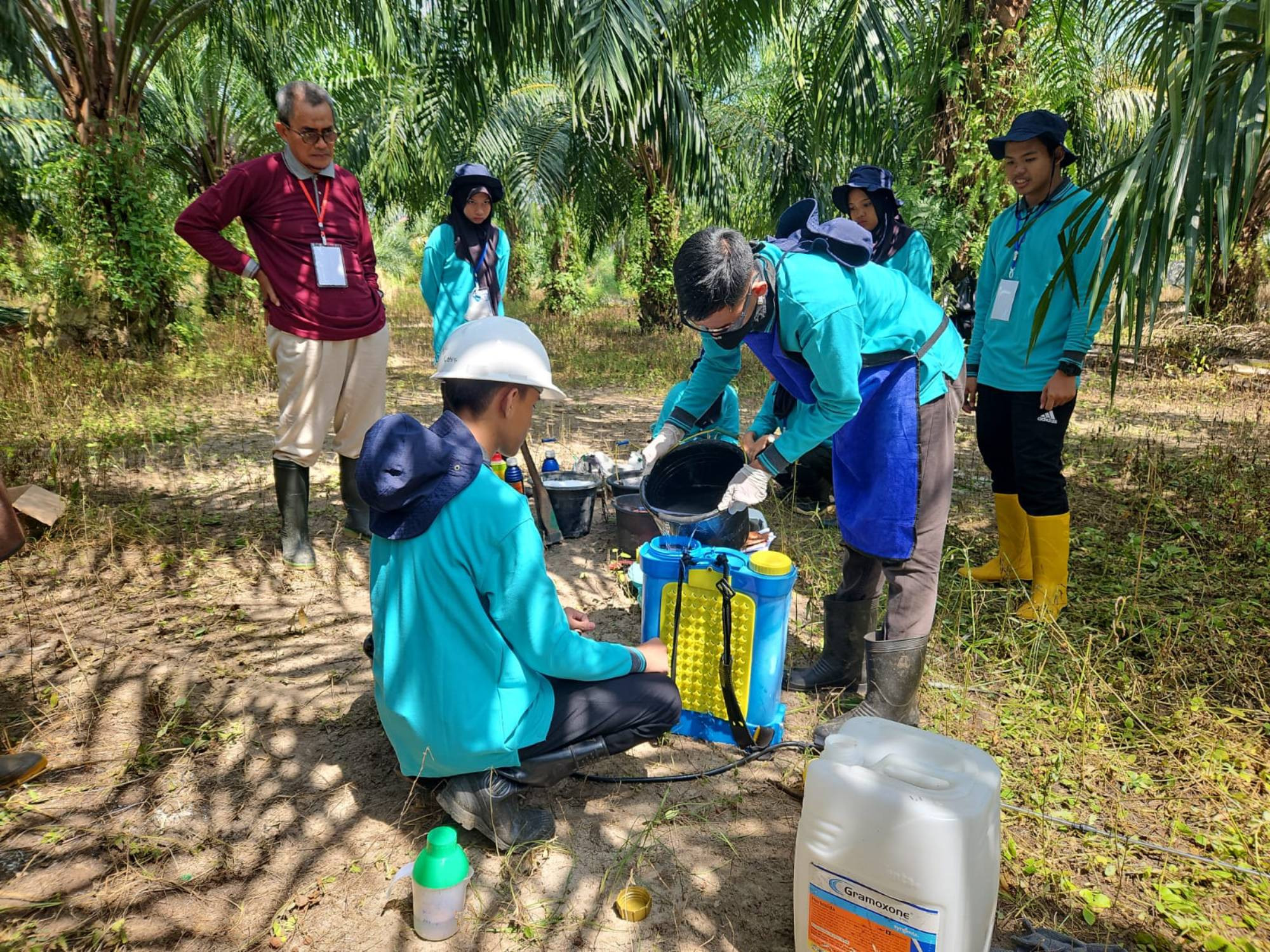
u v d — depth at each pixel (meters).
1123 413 7.86
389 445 1.90
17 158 12.27
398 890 2.06
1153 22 3.69
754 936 1.95
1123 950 1.88
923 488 2.54
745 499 2.45
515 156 13.21
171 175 11.58
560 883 2.10
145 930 1.92
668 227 13.96
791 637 3.48
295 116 3.65
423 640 1.97
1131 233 2.54
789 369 2.44
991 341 3.81
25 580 3.76
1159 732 2.76
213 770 2.50
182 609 3.55
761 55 12.20
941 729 2.76
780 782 2.54
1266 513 4.82
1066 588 3.82
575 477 4.74
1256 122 2.32
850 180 4.41
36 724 2.68
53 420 6.48
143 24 9.04
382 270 26.12
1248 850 2.22
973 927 1.63
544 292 22.19
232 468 5.62
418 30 8.02
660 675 2.29
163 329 9.59
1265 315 12.84
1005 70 6.73
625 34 6.69
